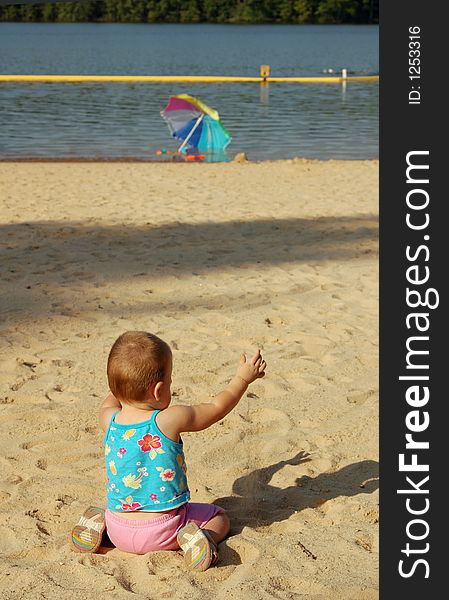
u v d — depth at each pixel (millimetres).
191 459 4203
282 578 3127
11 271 7602
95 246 8695
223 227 9898
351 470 4141
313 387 5172
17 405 4824
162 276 7590
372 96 29766
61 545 3402
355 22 113625
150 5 113188
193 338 5984
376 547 3402
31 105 24812
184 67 46094
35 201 11516
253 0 112250
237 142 19422
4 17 113000
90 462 4164
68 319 6324
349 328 6297
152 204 11461
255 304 6848
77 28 97812
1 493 3814
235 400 3449
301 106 26219
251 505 3754
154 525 3273
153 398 3348
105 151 17672
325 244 9148
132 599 2986
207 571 3180
